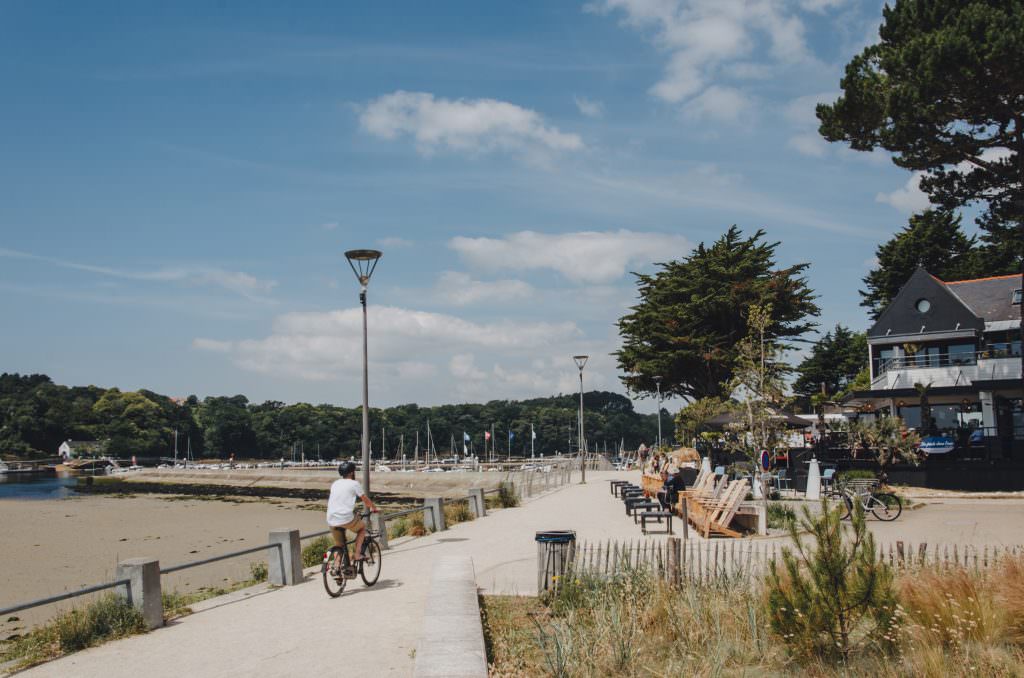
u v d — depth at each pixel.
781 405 27.05
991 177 28.36
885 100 25.88
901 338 40.44
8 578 25.20
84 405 178.62
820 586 7.81
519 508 27.81
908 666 7.33
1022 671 6.93
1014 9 23.64
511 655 8.45
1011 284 40.81
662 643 8.62
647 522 21.67
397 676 7.80
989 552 13.59
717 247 50.56
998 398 31.66
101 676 8.16
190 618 10.92
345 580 12.27
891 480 28.16
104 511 56.47
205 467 144.38
